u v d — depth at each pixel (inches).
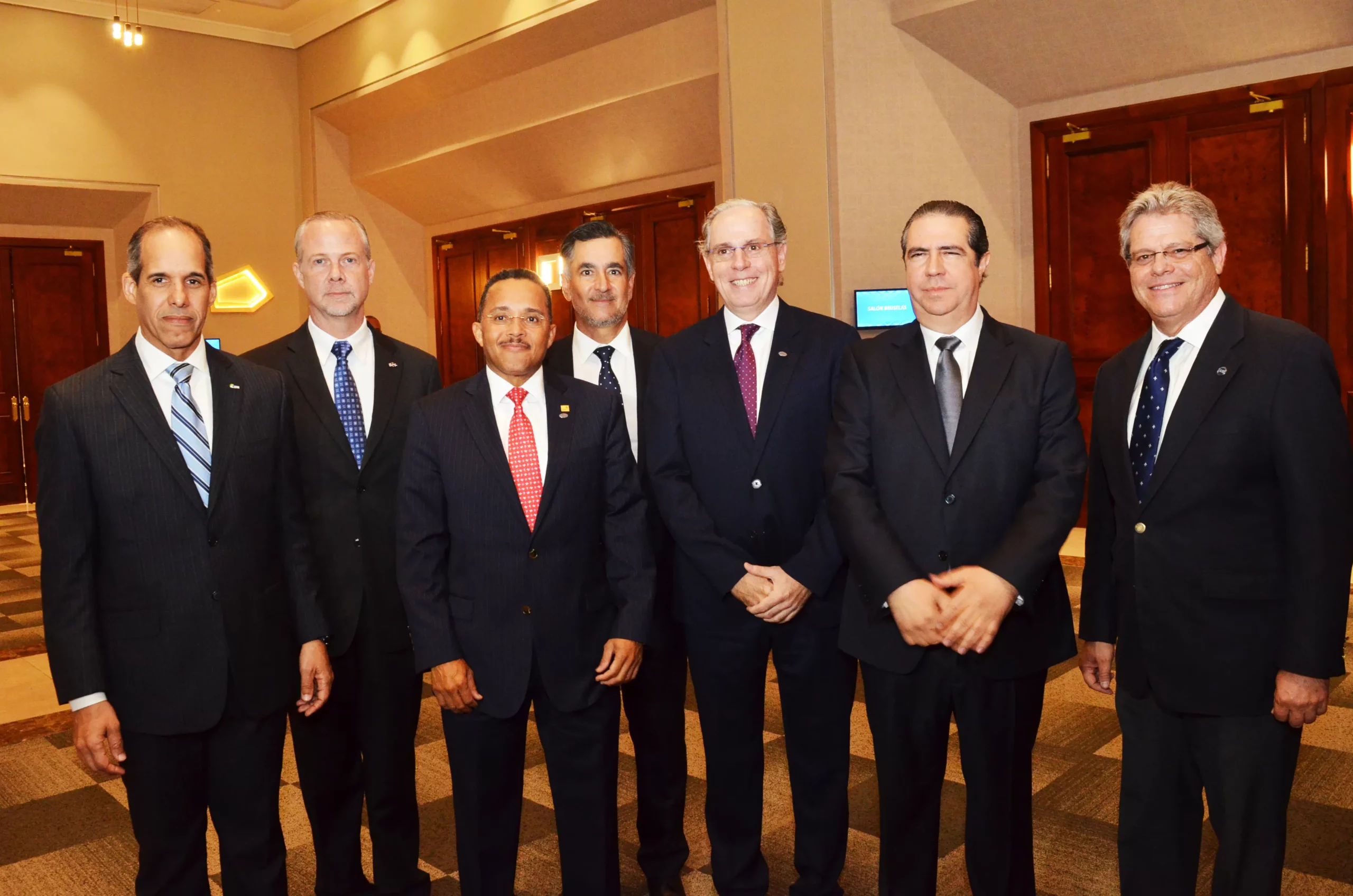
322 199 441.7
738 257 92.0
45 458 75.9
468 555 88.6
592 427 91.8
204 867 81.4
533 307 88.4
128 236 425.1
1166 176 262.4
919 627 75.8
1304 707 69.0
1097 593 84.2
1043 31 255.0
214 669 78.5
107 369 78.6
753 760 95.0
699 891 101.6
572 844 90.0
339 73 422.6
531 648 87.7
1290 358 70.4
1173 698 73.9
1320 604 68.5
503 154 385.4
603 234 108.3
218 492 79.7
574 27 331.9
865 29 263.0
